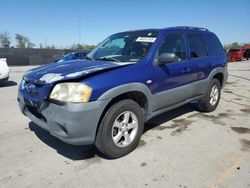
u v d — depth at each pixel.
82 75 3.06
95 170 3.14
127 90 3.35
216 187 2.79
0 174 3.05
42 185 2.83
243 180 2.92
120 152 3.43
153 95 3.84
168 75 4.09
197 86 4.97
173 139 4.10
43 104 3.15
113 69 3.36
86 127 3.00
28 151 3.65
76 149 3.72
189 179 2.94
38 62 28.11
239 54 32.75
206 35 5.47
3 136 4.22
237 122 5.00
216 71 5.54
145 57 3.83
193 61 4.77
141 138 4.13
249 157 3.48
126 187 2.80
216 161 3.36
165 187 2.79
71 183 2.87
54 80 3.08
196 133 4.37
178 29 4.65
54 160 3.39
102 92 3.06
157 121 5.02
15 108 6.20
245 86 9.94
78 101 2.92
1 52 25.42
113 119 3.27
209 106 5.57
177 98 4.44
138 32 4.50
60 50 29.47
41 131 4.44
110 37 4.96
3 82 10.55
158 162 3.34
